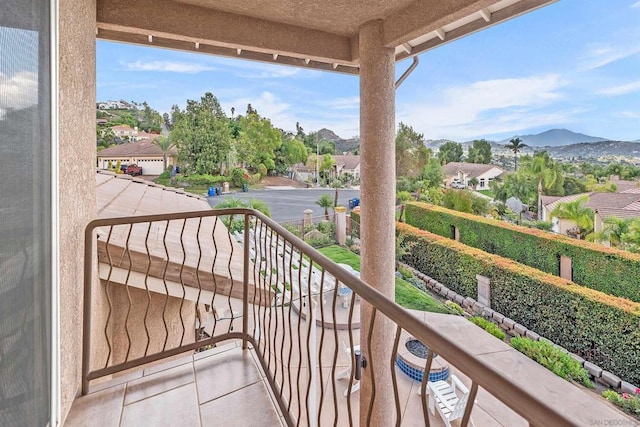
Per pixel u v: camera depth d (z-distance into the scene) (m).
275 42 3.07
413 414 3.60
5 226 1.05
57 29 1.53
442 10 2.43
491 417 3.48
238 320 5.46
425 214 8.75
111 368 2.04
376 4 2.73
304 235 10.16
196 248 3.15
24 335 1.19
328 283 5.21
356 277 1.11
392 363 0.87
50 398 1.47
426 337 0.75
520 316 5.60
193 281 2.48
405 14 2.76
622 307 4.18
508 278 5.87
